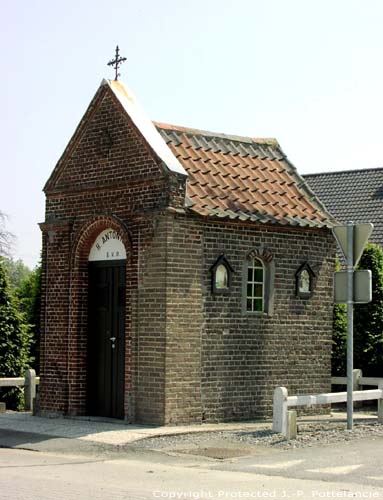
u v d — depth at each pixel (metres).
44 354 20.66
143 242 18.61
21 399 24.42
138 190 18.88
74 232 20.27
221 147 21.12
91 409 19.97
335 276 17.92
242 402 19.36
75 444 16.38
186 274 18.47
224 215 18.80
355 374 23.23
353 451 15.41
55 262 20.61
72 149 20.52
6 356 24.98
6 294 25.44
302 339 20.56
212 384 18.86
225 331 19.14
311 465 14.06
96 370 19.95
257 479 12.78
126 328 18.84
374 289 25.31
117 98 19.48
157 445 16.20
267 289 20.02
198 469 13.80
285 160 22.00
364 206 33.47
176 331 18.25
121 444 16.30
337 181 35.59
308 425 18.42
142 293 18.56
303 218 20.50
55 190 20.78
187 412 18.41
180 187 18.44
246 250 19.55
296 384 20.39
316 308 20.84
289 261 20.34
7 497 10.76
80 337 20.02
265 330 19.88
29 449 16.17
